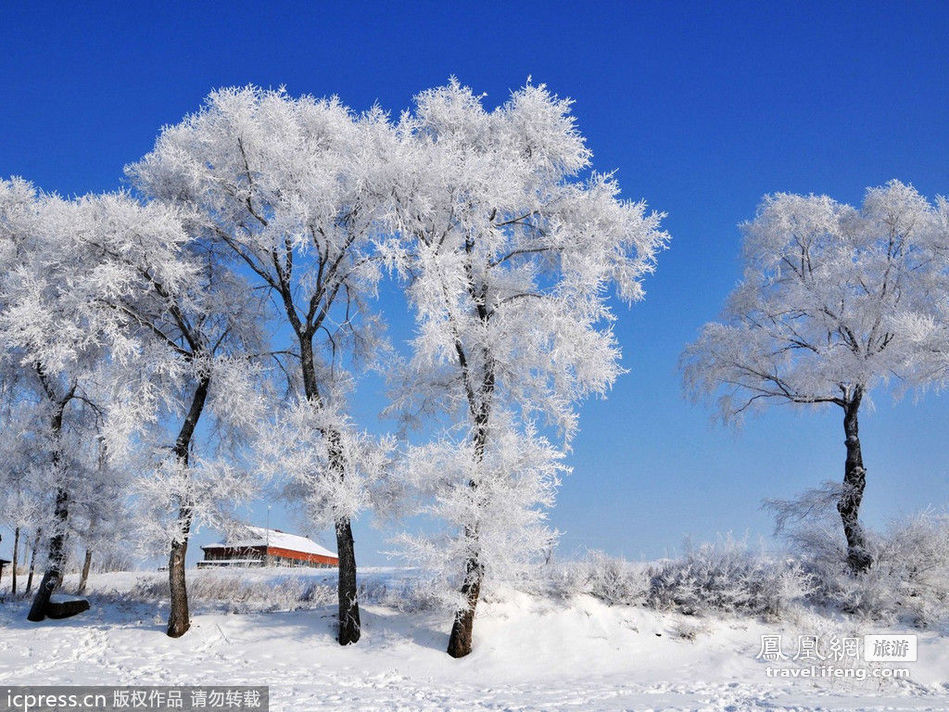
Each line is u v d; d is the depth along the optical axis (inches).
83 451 799.1
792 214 869.2
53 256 641.0
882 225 842.8
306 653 617.0
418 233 657.0
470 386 660.1
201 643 642.8
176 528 639.1
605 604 698.2
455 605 583.5
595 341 634.2
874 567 729.0
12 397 803.4
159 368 647.8
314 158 671.8
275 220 636.7
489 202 635.5
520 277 684.7
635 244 688.4
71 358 667.4
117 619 740.0
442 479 601.0
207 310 724.0
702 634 660.7
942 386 699.4
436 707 452.4
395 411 703.1
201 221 693.3
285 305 701.9
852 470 801.6
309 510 653.3
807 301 812.0
